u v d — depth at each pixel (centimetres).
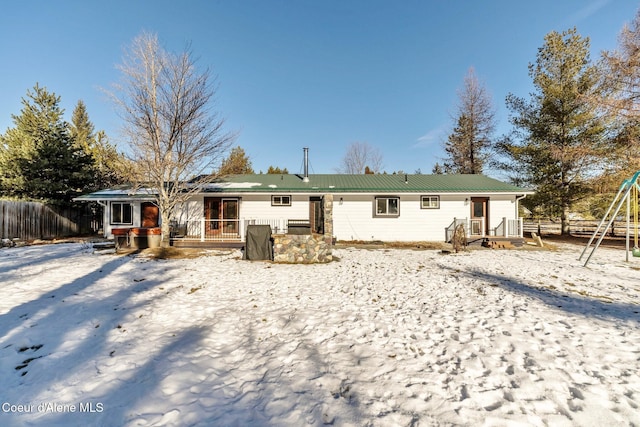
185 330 441
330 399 278
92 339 407
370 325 451
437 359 347
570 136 1714
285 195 1557
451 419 246
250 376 322
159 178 1252
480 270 861
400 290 647
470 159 2611
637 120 1374
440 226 1562
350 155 4041
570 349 362
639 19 1334
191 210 1559
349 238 1569
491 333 411
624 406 258
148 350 377
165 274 804
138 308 530
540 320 457
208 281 732
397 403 269
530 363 332
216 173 1434
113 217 1608
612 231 1852
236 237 1410
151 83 1227
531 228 2550
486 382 298
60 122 2062
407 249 1344
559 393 278
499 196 1546
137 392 292
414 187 1573
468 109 2575
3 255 1084
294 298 594
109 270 835
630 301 562
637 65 1329
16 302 554
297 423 248
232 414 261
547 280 735
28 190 1805
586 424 239
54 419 255
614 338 392
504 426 238
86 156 1998
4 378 316
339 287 678
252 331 437
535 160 1823
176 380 311
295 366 338
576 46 1712
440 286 676
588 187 1656
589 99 1456
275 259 1009
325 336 416
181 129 1248
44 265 895
